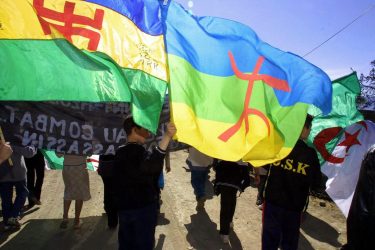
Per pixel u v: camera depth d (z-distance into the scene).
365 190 2.98
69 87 2.60
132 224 3.28
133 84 2.73
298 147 3.78
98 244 4.95
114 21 2.79
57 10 2.70
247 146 2.92
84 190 5.36
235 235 5.45
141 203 3.25
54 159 5.48
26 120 2.88
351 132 4.96
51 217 5.97
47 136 2.96
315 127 5.07
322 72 3.33
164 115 3.54
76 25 2.72
